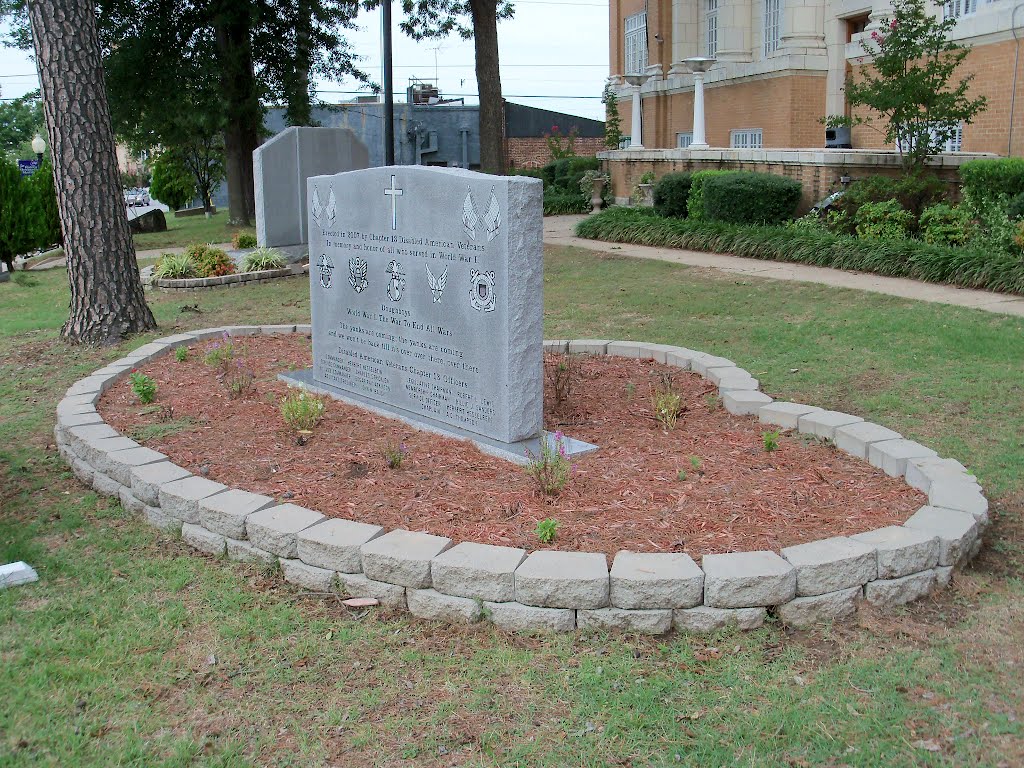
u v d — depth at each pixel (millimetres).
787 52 20875
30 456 6422
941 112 14281
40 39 9414
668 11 27016
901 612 3992
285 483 5250
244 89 23750
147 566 4625
